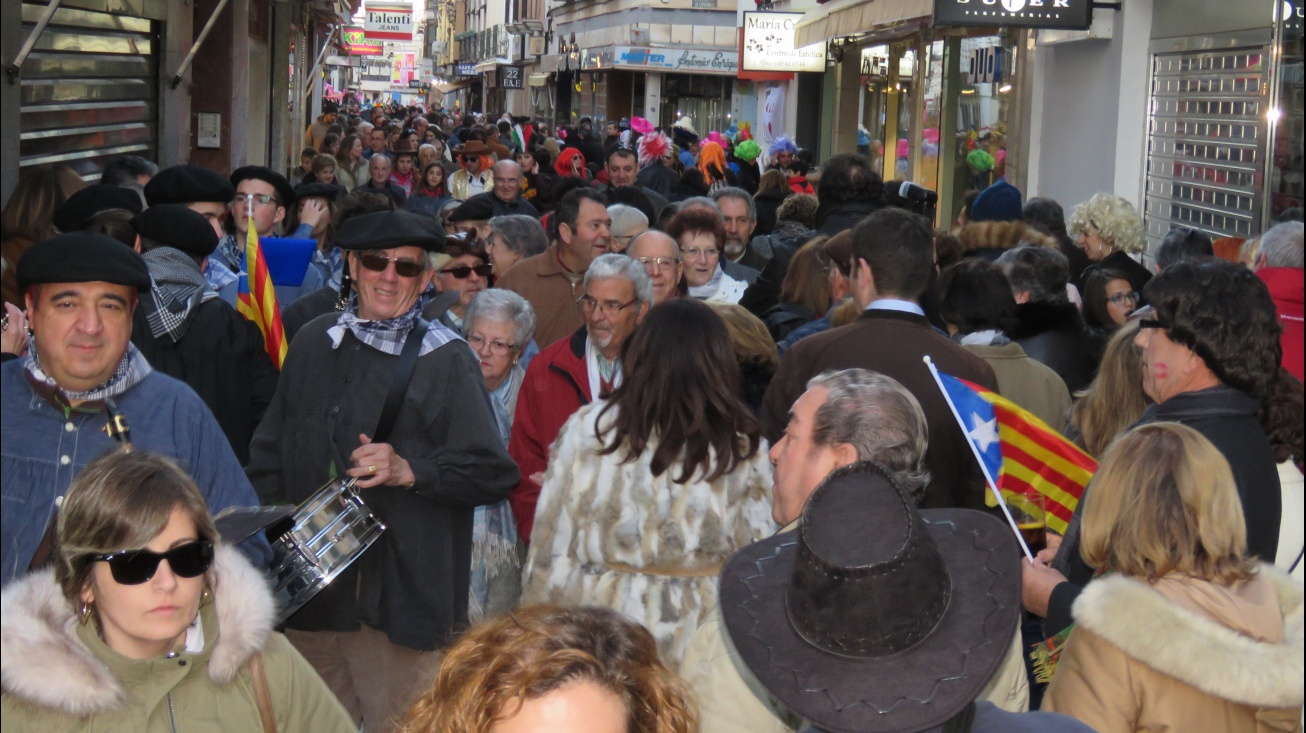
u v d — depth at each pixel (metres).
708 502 3.32
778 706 2.52
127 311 2.84
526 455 4.57
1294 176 7.99
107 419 2.85
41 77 5.88
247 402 4.49
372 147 19.59
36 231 3.29
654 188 13.36
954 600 2.13
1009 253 5.23
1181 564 2.65
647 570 3.33
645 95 34.97
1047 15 9.76
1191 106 9.60
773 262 6.38
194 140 13.46
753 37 21.75
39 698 2.27
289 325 5.29
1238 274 3.28
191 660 2.41
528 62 51.75
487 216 6.97
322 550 3.42
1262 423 3.29
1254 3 8.58
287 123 20.34
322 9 23.38
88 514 2.32
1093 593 2.63
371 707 4.05
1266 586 2.69
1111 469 2.75
